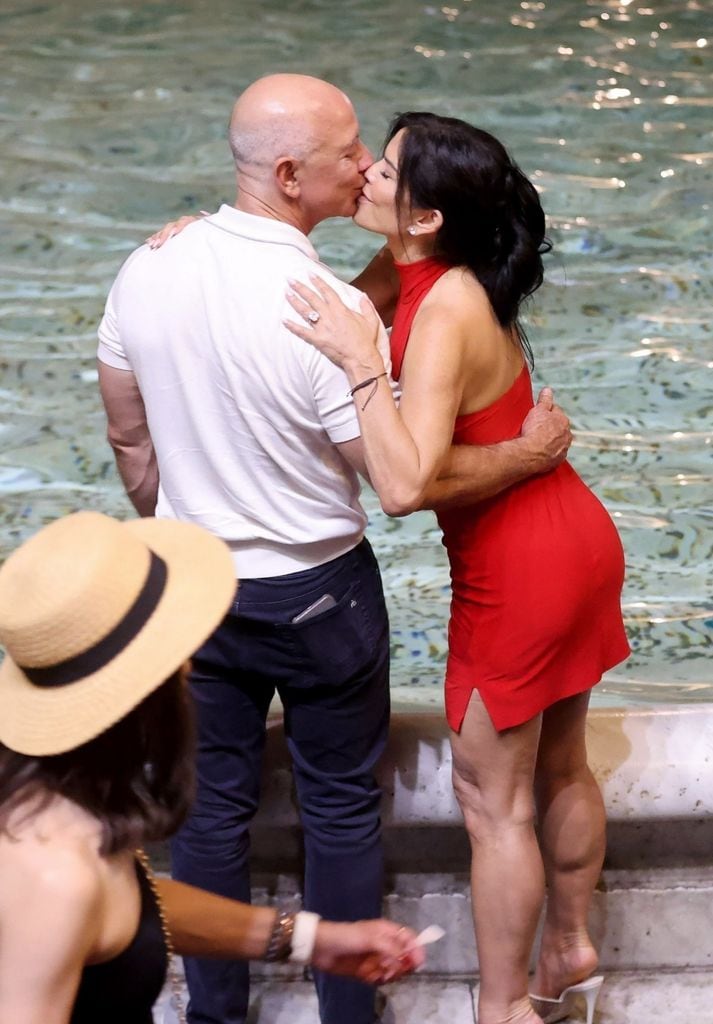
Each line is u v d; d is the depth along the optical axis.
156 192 10.75
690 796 5.12
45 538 2.90
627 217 10.41
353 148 4.18
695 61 13.00
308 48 13.27
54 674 2.84
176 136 11.59
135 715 2.88
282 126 4.04
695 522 7.52
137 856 3.14
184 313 4.09
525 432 4.38
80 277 9.70
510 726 4.45
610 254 9.96
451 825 5.18
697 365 8.84
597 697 6.34
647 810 5.13
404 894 5.49
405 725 5.21
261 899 5.54
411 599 7.09
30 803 2.82
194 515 4.33
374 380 3.97
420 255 4.26
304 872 5.40
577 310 9.37
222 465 4.21
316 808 4.70
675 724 5.26
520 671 4.41
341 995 4.88
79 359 8.90
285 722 4.67
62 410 8.45
